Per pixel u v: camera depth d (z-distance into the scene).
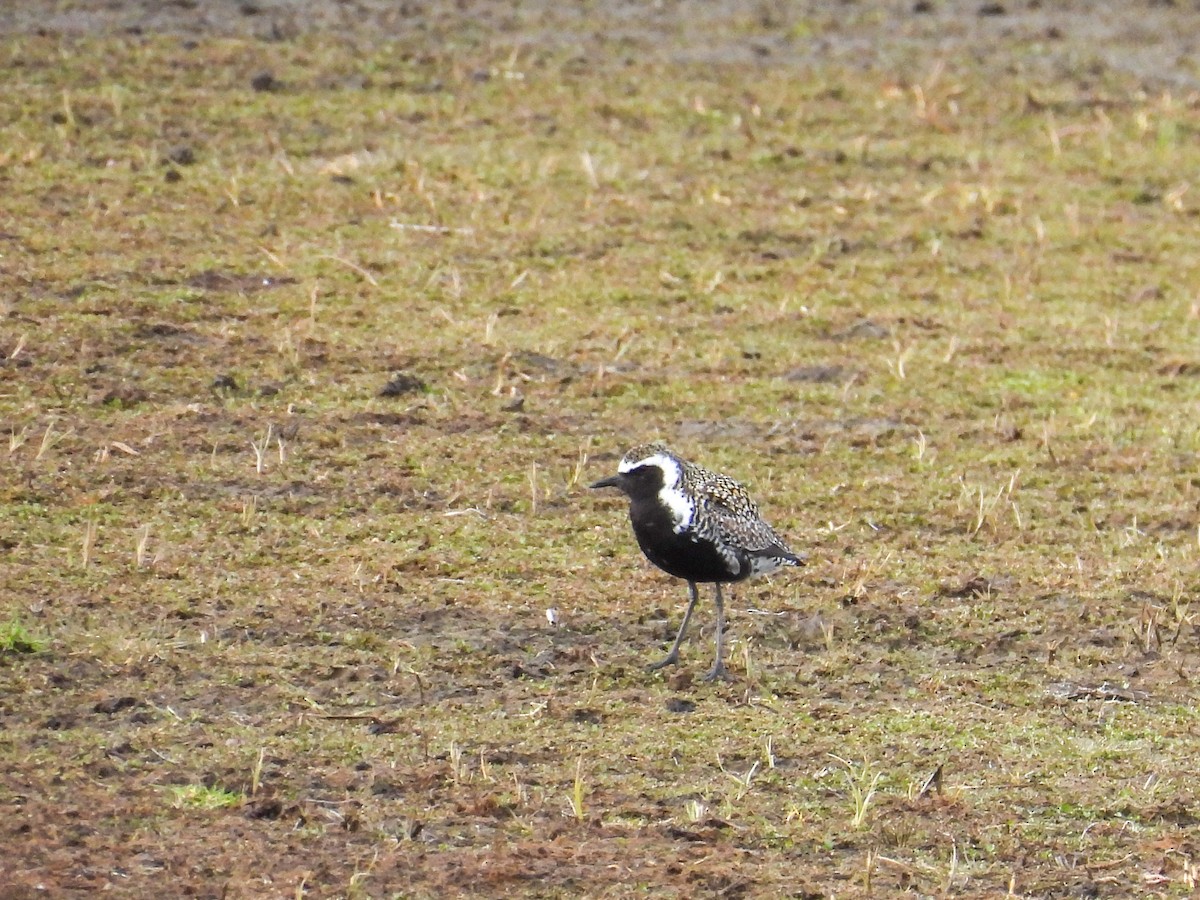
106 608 11.82
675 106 22.52
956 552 13.96
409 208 19.20
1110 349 17.91
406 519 13.66
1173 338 18.36
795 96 23.33
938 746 11.07
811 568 13.47
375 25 23.75
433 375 15.99
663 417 15.79
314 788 9.90
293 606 12.12
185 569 12.48
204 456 14.23
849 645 12.43
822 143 22.16
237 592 12.25
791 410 16.16
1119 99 24.45
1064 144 23.06
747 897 9.16
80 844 9.06
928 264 19.52
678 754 10.70
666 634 12.38
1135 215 21.36
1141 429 16.38
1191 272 19.98
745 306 18.17
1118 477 15.42
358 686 11.20
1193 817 10.40
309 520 13.49
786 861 9.61
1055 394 16.97
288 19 23.44
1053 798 10.51
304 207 18.89
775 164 21.47
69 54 21.36
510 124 21.45
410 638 11.91
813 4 26.61
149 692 10.81
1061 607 13.16
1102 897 9.51
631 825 9.83
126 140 19.73
